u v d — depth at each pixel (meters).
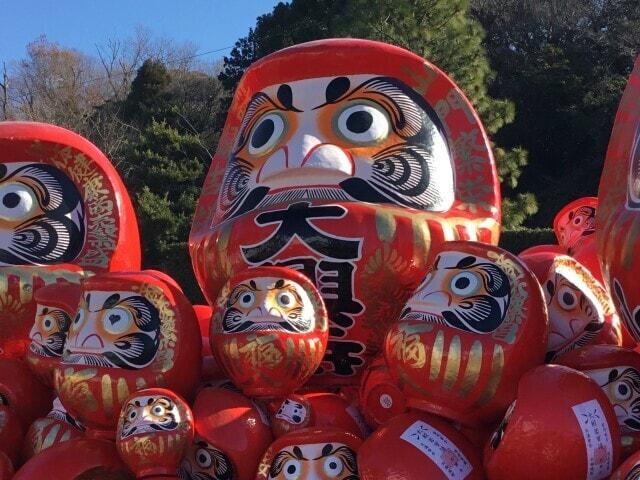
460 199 3.62
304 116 3.66
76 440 3.18
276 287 3.20
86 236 4.18
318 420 3.22
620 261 2.89
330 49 3.63
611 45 24.70
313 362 3.20
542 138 23.48
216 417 3.14
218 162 4.18
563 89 23.11
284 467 2.92
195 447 3.12
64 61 32.78
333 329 3.43
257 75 3.85
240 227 3.50
